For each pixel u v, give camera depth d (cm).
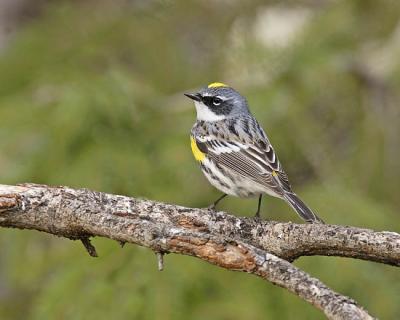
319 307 775
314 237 919
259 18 1680
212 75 1608
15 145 1346
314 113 1585
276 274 805
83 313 1160
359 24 1644
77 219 909
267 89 1505
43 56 1554
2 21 1772
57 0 1775
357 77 1608
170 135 1402
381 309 1213
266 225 948
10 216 921
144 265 1198
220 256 831
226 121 1261
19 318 1433
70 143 1351
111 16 1644
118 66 1501
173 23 1658
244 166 1176
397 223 1362
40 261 1285
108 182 1312
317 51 1549
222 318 1159
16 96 1443
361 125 1580
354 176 1509
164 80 1611
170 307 1159
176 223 951
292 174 1502
